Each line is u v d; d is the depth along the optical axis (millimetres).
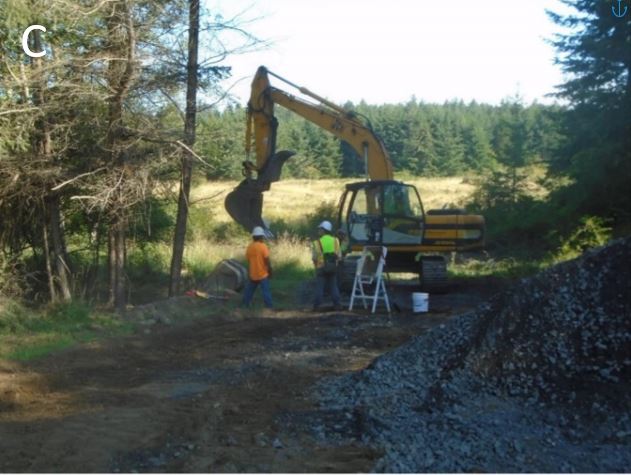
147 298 18688
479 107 103750
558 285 8234
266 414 7844
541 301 8141
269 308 16312
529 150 37438
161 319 14422
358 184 19219
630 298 7770
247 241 28594
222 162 18547
